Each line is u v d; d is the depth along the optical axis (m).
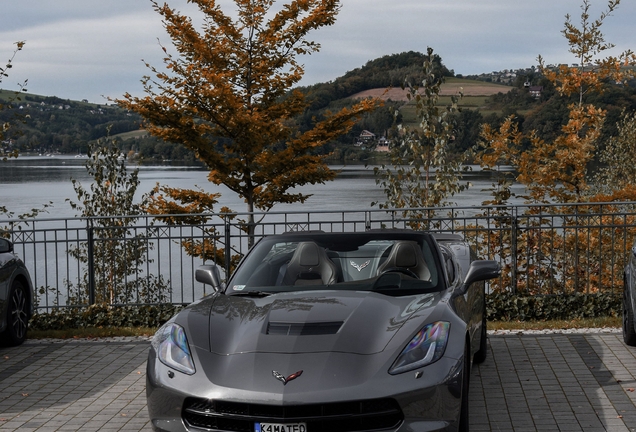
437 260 5.21
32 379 6.33
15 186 90.94
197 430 3.85
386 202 12.57
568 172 12.86
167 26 12.78
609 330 7.59
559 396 5.34
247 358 3.93
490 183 12.50
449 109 12.34
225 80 12.85
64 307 9.52
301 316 4.30
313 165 13.30
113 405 5.49
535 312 8.55
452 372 3.95
